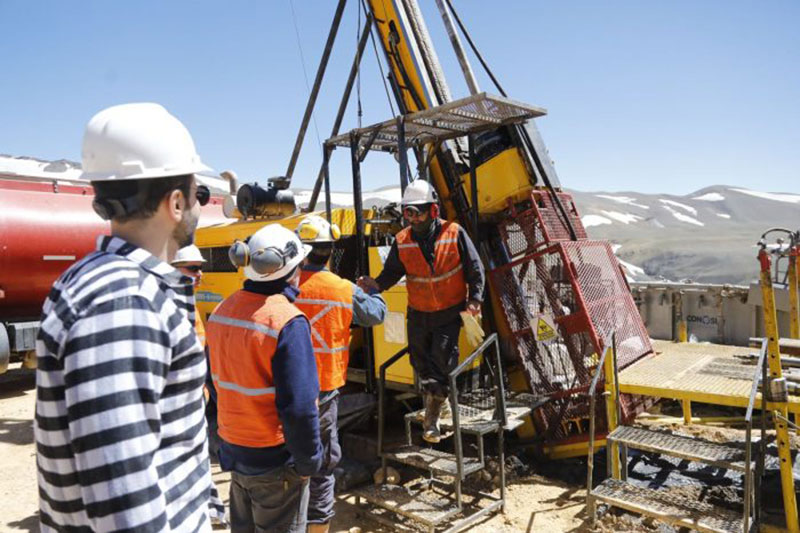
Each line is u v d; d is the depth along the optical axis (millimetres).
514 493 4496
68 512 1137
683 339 6250
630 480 4602
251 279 2553
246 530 2646
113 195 1303
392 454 4410
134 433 1082
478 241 5207
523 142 5270
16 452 5809
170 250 1437
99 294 1126
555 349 5203
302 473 2379
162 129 1370
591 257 5262
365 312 3688
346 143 5535
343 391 5648
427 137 5500
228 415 2537
